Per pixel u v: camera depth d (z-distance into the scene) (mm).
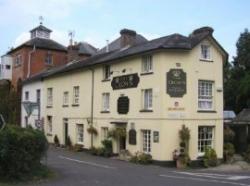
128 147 31016
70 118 39250
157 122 28453
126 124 31422
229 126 35344
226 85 53781
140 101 30062
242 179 20703
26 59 53000
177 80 28562
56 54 54719
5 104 52719
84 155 33125
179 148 28312
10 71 57062
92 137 35469
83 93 37375
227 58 31172
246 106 52125
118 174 20953
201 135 29469
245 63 54156
